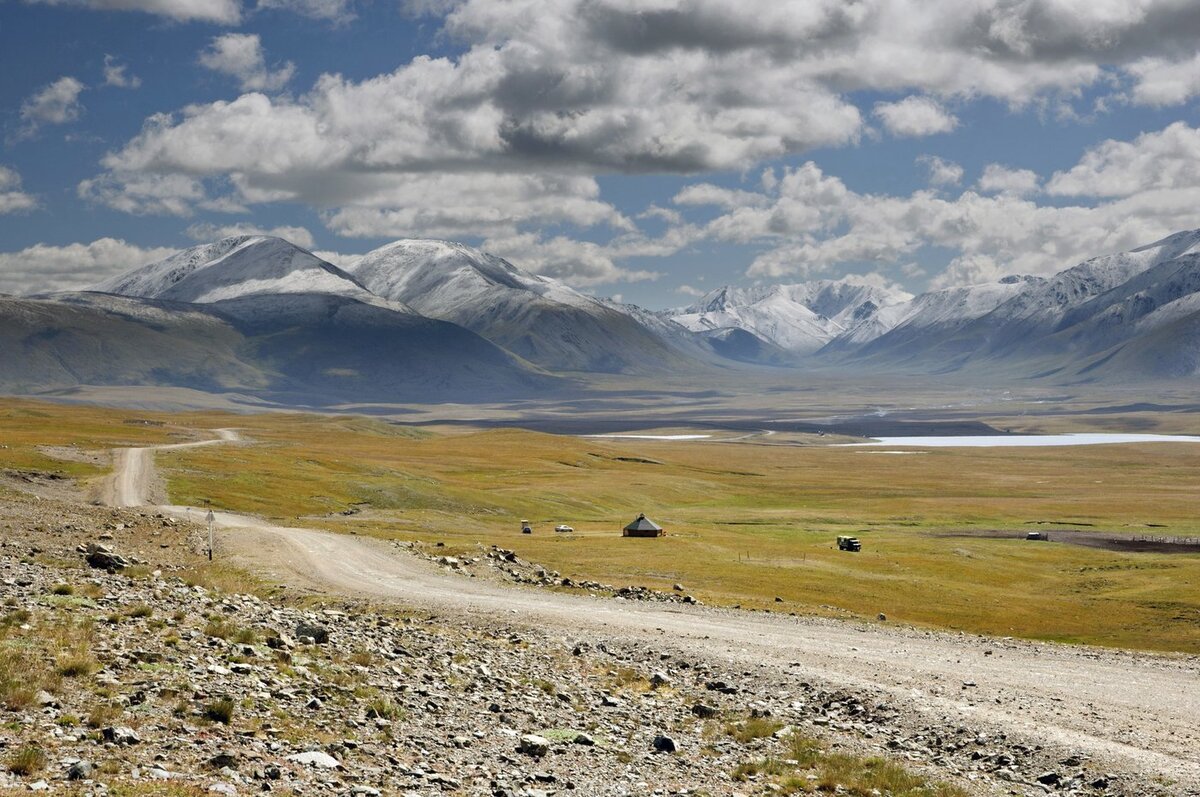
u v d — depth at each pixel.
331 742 24.83
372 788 21.64
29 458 157.88
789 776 28.95
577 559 106.25
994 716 38.25
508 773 25.41
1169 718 39.03
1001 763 32.94
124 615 37.00
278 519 122.44
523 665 42.12
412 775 23.55
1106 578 121.88
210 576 64.56
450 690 34.34
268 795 20.11
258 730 24.64
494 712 32.03
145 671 28.39
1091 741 34.88
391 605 59.72
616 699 37.03
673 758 29.94
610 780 26.38
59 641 30.08
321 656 35.91
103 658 29.02
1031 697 42.16
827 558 121.25
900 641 58.62
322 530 107.00
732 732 34.25
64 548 64.00
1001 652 56.56
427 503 176.88
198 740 22.83
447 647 43.44
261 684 29.08
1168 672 51.22
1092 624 92.88
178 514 109.31
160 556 72.19
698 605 73.44
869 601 95.12
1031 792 29.84
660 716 35.84
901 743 35.16
